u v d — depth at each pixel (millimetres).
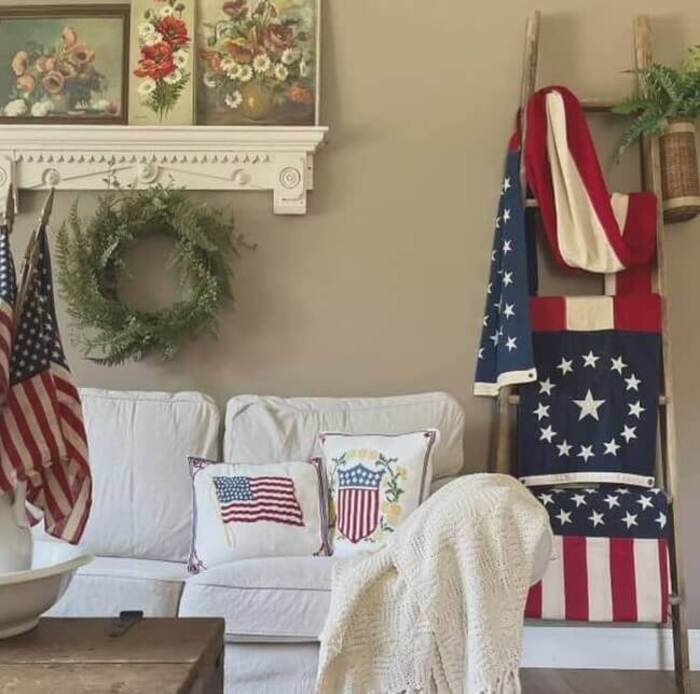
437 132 3256
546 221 3006
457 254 3230
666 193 3076
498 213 3174
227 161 3195
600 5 3262
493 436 3164
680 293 3195
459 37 3271
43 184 3199
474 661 1621
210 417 2916
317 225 3242
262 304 3227
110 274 3117
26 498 1448
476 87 3258
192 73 3232
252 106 3227
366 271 3236
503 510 1729
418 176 3252
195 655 1246
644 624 3084
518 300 2992
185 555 2766
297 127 3156
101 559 2598
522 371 2936
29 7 3297
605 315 3035
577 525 2924
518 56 3256
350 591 1753
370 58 3277
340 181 3252
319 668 1742
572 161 3020
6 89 3273
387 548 1790
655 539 2908
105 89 3256
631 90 3232
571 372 3021
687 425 3160
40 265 1458
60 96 3258
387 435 2758
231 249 3174
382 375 3215
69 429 1455
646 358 3020
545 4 3268
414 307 3227
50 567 1328
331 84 3273
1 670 1177
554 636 3080
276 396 3203
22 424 1386
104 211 3088
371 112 3268
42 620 1421
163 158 3193
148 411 2891
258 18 3258
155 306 3203
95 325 3049
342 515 2594
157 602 2285
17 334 1413
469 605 1663
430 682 1698
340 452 2719
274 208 3195
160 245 3221
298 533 2555
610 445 2990
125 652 1258
